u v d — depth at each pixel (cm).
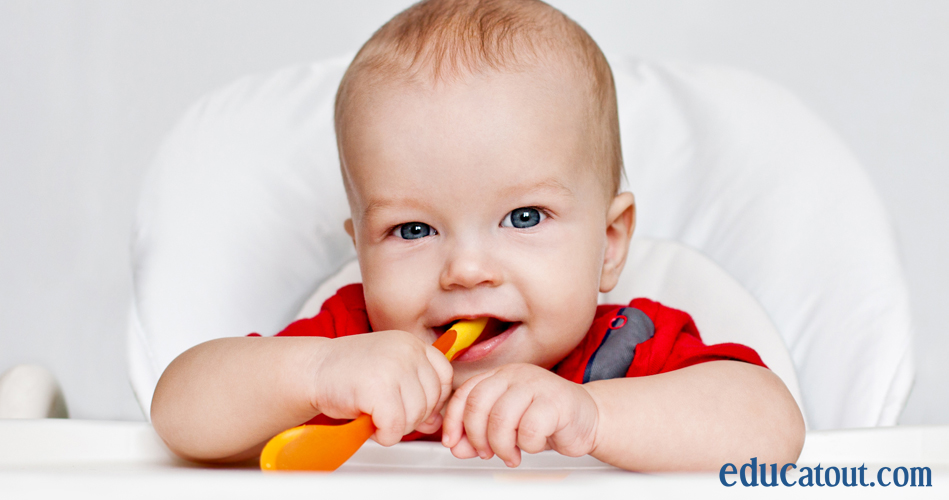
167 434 73
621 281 127
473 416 63
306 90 138
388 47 94
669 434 69
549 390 63
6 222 191
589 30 186
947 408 181
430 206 86
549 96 90
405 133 87
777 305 118
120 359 189
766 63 188
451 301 86
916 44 185
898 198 185
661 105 138
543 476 51
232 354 74
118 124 192
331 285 128
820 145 126
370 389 63
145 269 120
